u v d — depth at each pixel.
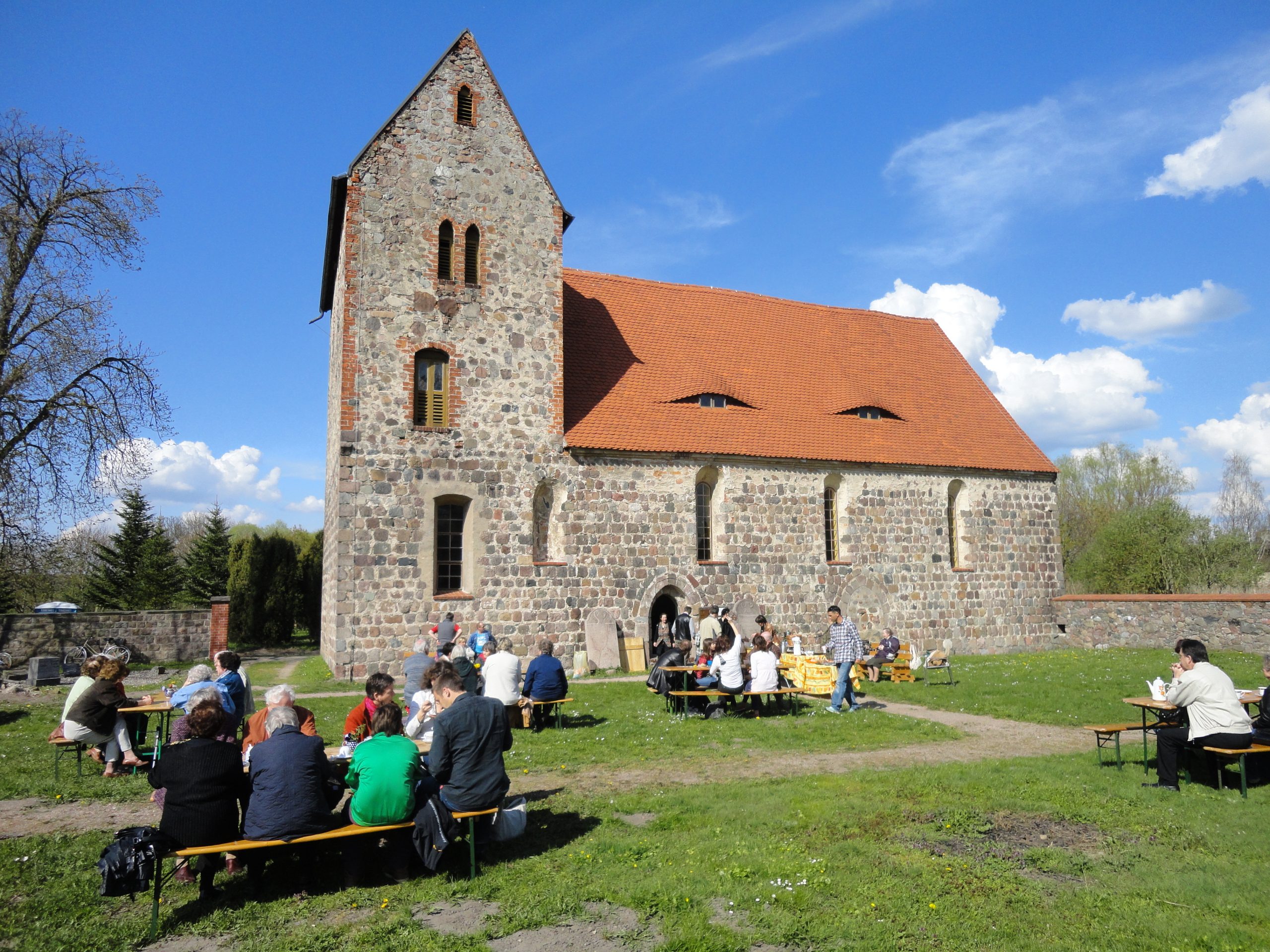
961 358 38.44
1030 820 9.62
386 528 23.19
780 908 7.19
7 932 6.91
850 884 7.69
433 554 23.61
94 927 7.07
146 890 7.08
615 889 7.60
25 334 29.94
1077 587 45.41
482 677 15.89
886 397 33.91
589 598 25.53
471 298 25.03
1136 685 20.70
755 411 30.20
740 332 33.56
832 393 32.81
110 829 9.77
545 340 25.95
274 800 7.80
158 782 7.87
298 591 43.53
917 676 23.69
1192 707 10.97
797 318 35.88
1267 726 11.42
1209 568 39.78
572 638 25.12
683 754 13.48
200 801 7.69
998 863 8.23
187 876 8.34
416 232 24.50
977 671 24.80
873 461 30.42
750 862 8.23
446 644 16.28
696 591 27.14
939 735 14.82
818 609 29.09
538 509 25.62
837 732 15.11
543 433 25.55
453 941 6.69
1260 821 9.45
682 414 28.59
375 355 23.62
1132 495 59.00
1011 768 12.00
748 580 28.06
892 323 38.38
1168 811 9.85
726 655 16.98
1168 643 30.36
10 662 31.02
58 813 10.45
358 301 23.56
